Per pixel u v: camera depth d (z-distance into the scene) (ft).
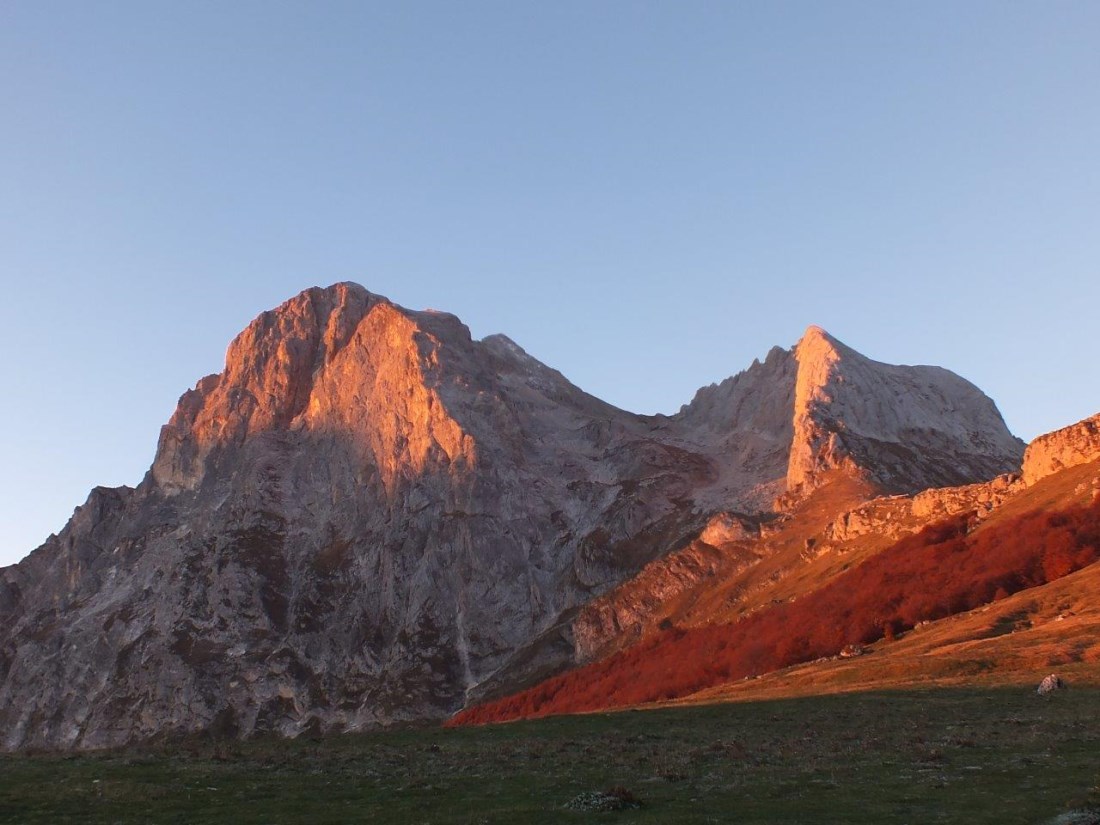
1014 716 168.55
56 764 167.02
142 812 121.90
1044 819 95.81
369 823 112.57
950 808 103.30
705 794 120.16
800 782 123.95
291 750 188.24
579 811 112.37
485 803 121.60
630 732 194.90
